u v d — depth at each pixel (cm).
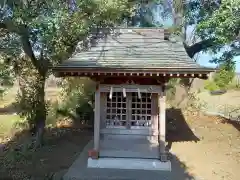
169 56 966
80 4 997
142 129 988
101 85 962
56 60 1123
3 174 900
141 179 850
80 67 869
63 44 1078
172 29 1562
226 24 1061
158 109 985
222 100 2331
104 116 999
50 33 908
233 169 938
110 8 1084
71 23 1004
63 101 1581
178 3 1631
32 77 1175
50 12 878
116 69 859
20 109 1244
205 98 2441
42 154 1083
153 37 1105
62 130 1459
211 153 1087
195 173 907
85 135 1370
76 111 1561
